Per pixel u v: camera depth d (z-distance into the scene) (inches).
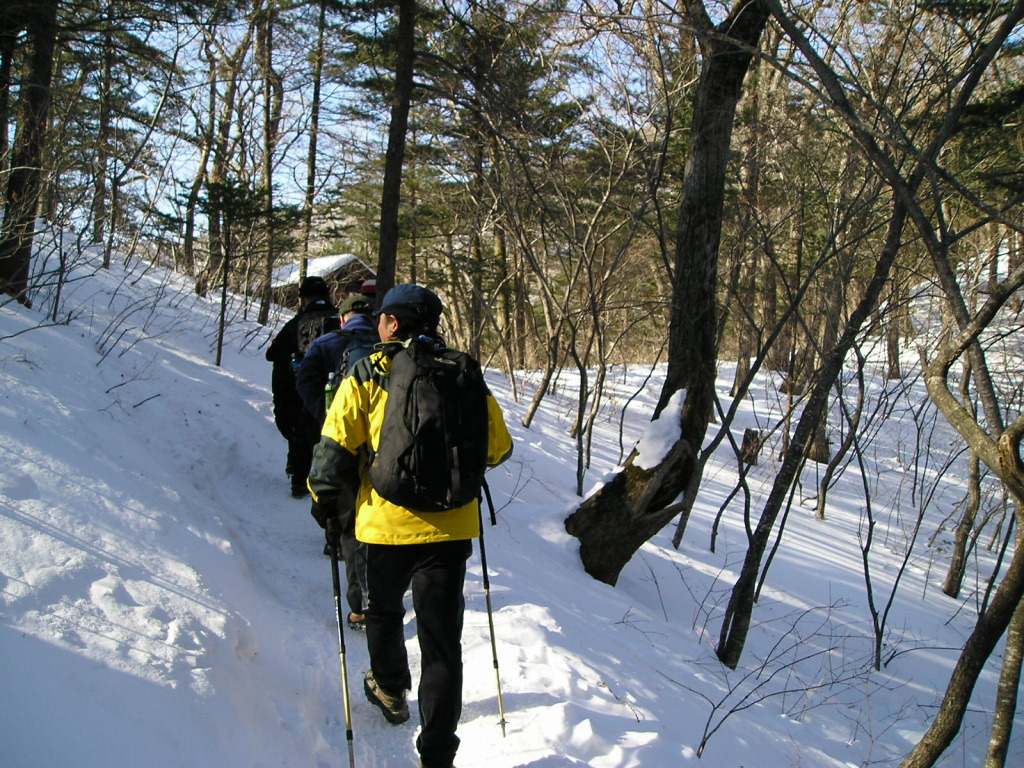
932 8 235.8
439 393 111.3
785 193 348.8
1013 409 393.1
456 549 114.3
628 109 367.9
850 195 311.6
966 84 154.0
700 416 257.6
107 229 358.0
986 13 221.8
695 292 261.7
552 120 427.8
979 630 138.9
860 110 287.0
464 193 593.9
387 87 495.2
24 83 247.8
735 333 694.5
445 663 110.5
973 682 140.2
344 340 182.4
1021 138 298.0
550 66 373.7
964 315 136.6
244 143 556.1
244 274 467.8
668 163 423.8
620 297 574.2
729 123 258.2
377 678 124.9
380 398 116.0
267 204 403.2
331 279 682.2
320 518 122.3
